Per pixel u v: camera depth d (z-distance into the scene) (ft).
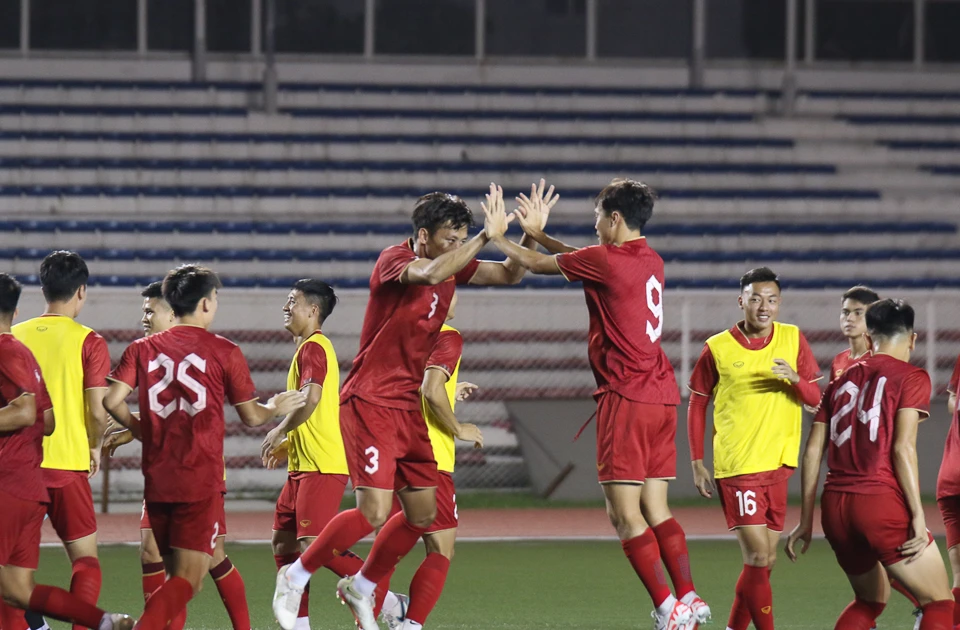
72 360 71.15
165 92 274.57
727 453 77.25
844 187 271.69
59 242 231.09
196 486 64.03
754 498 76.33
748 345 77.71
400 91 283.79
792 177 270.26
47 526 152.66
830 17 299.79
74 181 249.55
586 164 266.16
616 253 71.41
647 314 72.13
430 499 70.90
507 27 296.92
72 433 70.79
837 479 66.23
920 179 275.18
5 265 223.51
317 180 257.14
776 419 77.05
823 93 294.46
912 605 95.86
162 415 64.28
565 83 295.69
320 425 77.92
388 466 68.54
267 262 229.66
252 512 167.02
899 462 64.23
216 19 285.84
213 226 236.43
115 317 198.70
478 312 213.66
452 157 267.80
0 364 63.00
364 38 291.79
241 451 187.32
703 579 112.68
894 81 300.81
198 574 64.69
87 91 272.31
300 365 77.56
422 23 294.46
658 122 281.54
